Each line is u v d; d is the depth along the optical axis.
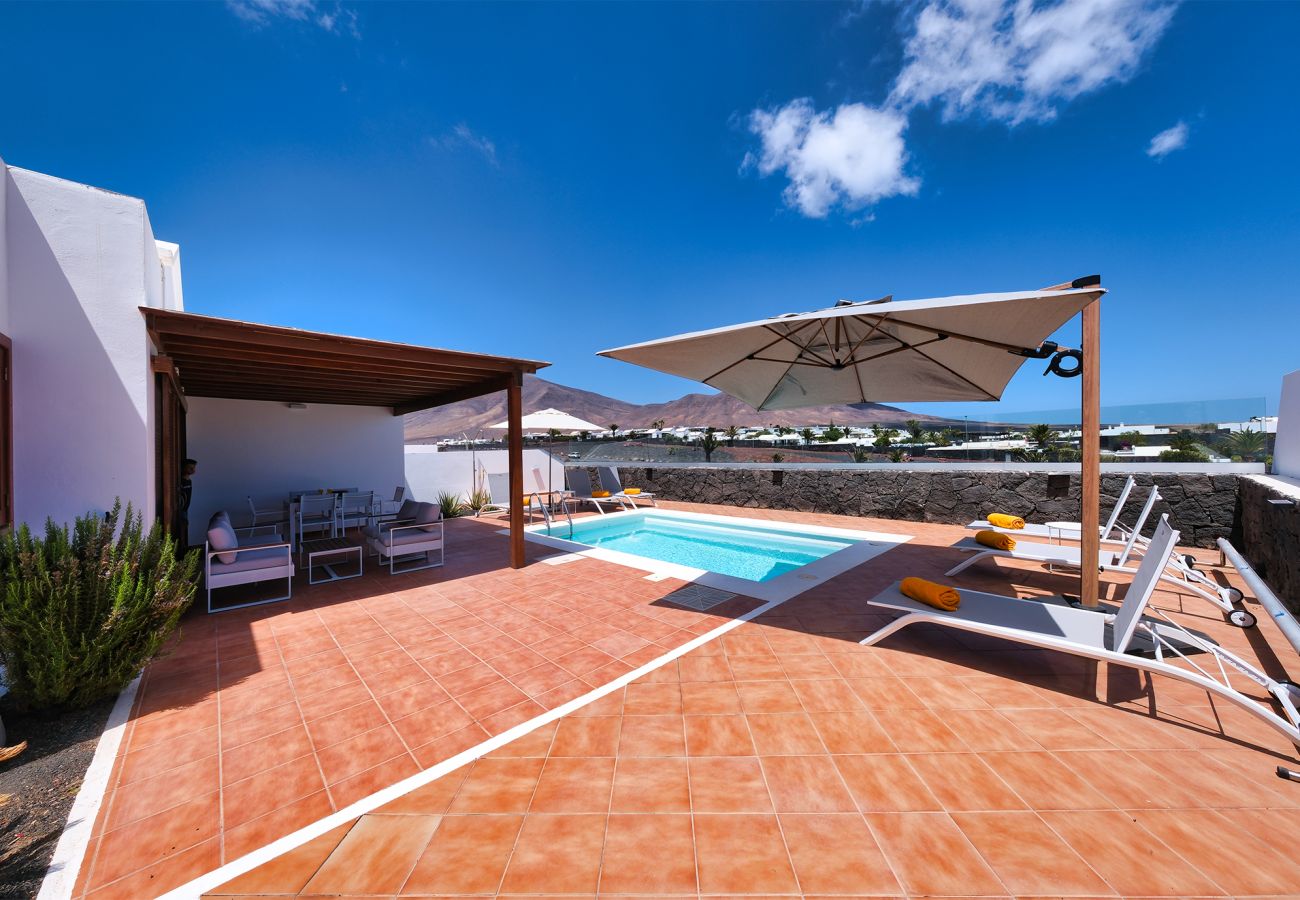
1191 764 2.57
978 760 2.63
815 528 9.97
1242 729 2.90
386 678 3.70
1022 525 6.92
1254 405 8.22
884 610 5.15
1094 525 4.38
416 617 5.05
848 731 2.92
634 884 1.90
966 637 4.39
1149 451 9.16
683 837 2.13
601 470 14.37
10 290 4.09
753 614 5.05
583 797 2.39
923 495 10.71
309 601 5.62
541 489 12.58
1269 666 3.69
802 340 4.99
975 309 3.71
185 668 3.88
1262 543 6.34
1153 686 3.44
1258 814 2.21
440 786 2.49
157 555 3.71
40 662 2.98
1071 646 3.24
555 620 4.93
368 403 11.41
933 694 3.35
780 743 2.81
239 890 1.89
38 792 2.47
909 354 5.39
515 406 7.15
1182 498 8.20
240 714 3.20
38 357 4.19
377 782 2.52
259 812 2.32
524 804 2.35
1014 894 1.83
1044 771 2.53
